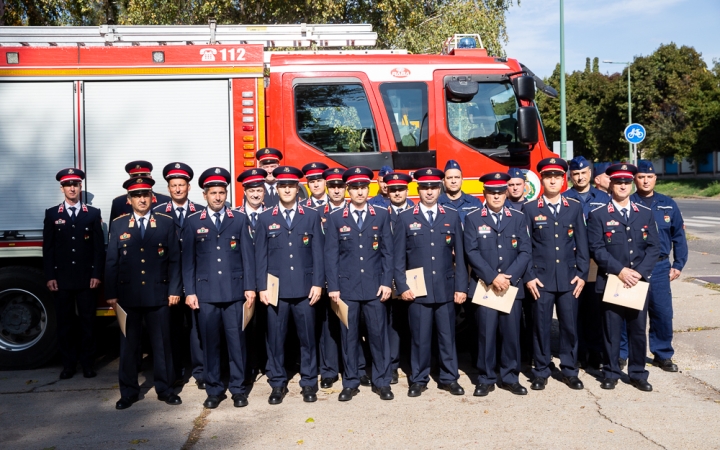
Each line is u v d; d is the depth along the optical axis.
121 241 5.27
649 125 38.91
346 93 6.61
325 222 5.75
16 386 5.92
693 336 7.02
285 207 5.48
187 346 7.53
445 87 6.66
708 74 35.88
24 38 6.96
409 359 6.79
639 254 5.47
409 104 6.63
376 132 6.59
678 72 38.56
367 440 4.41
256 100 6.48
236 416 5.00
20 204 6.32
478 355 5.48
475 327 5.89
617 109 40.59
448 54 7.19
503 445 4.26
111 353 7.25
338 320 5.80
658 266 5.91
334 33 7.54
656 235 5.51
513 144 6.70
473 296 5.45
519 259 5.39
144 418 4.99
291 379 6.13
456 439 4.39
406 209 5.59
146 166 5.91
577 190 6.32
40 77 6.33
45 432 4.71
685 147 35.84
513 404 5.13
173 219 5.43
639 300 5.30
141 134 6.41
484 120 6.69
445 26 15.34
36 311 6.49
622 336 6.17
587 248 5.55
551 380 5.81
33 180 6.33
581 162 6.20
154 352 5.39
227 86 6.47
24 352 6.39
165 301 5.34
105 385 5.95
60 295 6.09
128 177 6.39
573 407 5.02
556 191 5.57
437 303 5.45
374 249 5.44
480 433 4.49
